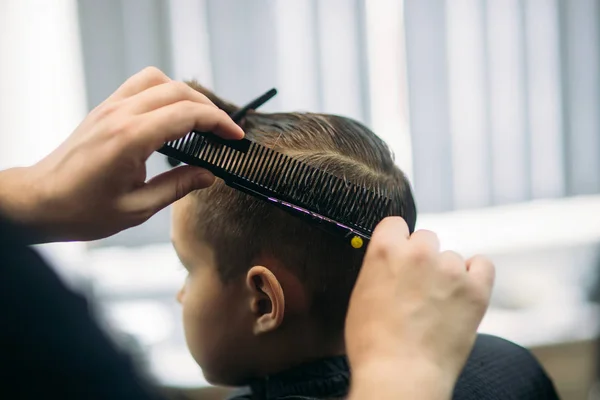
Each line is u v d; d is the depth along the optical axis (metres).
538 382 0.81
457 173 2.04
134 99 0.57
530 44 2.05
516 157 2.08
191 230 0.73
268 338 0.72
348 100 1.91
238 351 0.74
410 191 0.77
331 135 0.73
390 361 0.46
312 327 0.72
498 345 0.82
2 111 1.69
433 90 1.99
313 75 1.87
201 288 0.74
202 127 0.57
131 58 1.76
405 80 1.96
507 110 2.05
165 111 0.55
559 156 2.12
